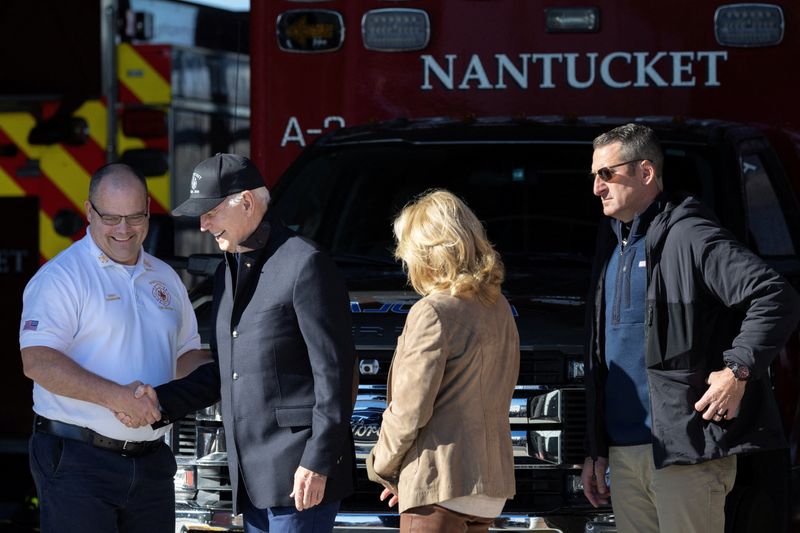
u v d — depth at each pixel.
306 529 17.34
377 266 24.30
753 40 28.67
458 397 16.55
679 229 18.25
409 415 16.31
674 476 18.36
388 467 16.70
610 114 29.00
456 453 16.42
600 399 19.27
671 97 28.92
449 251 16.66
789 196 25.50
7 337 33.03
